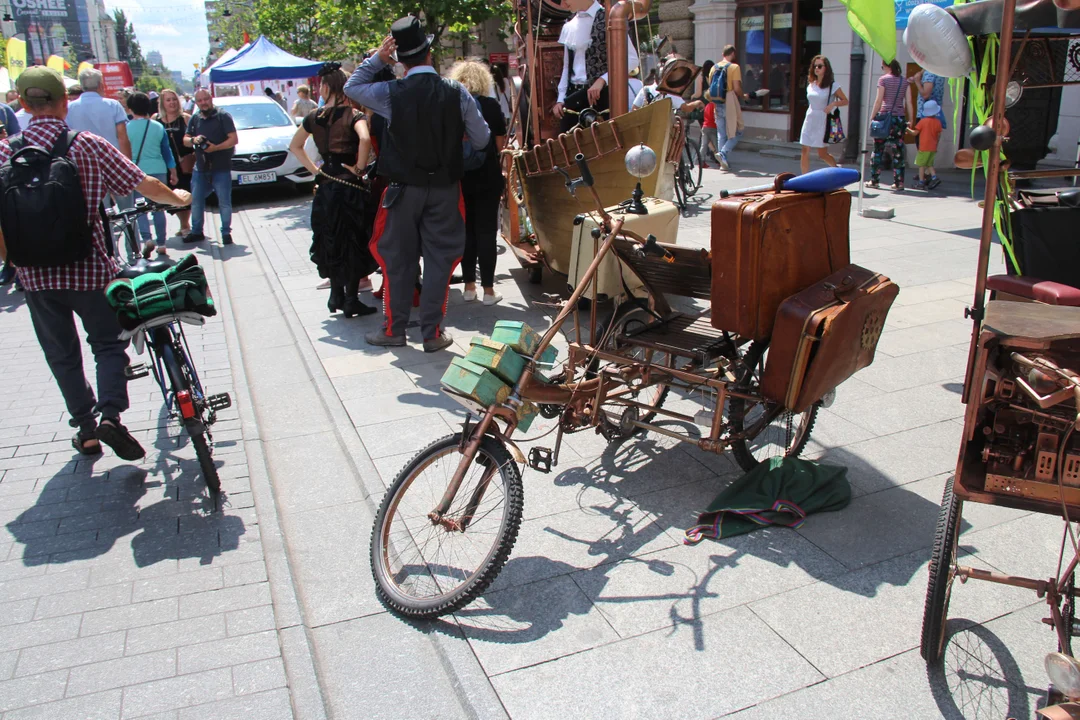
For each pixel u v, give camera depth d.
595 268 3.57
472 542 3.60
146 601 3.33
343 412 4.98
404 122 5.42
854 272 3.67
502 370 3.19
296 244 9.98
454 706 2.77
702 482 4.05
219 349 6.28
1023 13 3.13
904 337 5.71
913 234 8.48
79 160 4.00
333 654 3.02
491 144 6.61
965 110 11.26
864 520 3.65
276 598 3.30
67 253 3.96
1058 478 2.33
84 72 8.87
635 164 3.59
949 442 4.31
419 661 2.98
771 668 2.81
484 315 6.76
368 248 6.67
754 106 15.99
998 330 2.26
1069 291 3.56
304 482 4.27
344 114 6.43
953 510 2.62
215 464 4.45
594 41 7.00
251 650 3.04
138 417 5.09
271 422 4.99
